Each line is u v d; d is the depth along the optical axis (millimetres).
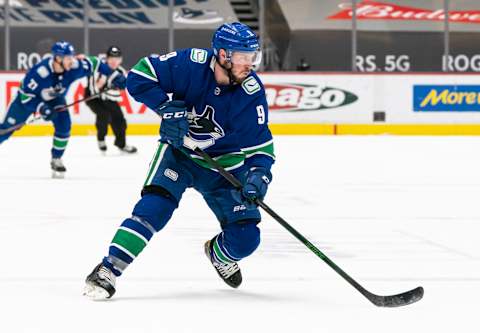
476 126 36000
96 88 26266
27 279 9055
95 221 13656
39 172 21656
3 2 37750
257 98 8000
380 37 39250
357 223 13734
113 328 6934
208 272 9539
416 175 21281
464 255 10828
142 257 10438
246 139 8039
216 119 8000
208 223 13414
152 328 6949
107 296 7988
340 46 39156
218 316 7430
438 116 35969
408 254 10898
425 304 8000
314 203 16203
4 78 34062
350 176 21016
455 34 39281
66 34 38156
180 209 15055
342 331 6922
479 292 8570
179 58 7992
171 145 8211
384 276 9438
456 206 15844
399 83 35781
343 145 30219
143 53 38438
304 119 35656
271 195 17422
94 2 38125
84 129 34750
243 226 8289
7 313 7449
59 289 8523
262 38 36781
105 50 38312
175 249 11039
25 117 20641
